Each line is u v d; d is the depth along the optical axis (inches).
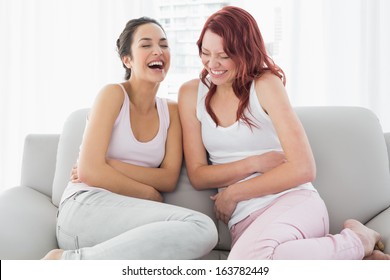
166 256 53.9
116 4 110.7
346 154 70.1
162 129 71.1
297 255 53.9
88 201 62.7
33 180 77.1
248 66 65.8
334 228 68.6
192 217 57.2
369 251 58.8
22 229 60.7
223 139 67.2
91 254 54.1
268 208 62.7
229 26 64.1
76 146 74.5
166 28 115.6
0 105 117.4
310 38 108.7
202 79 71.1
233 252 56.5
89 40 114.3
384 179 69.4
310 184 66.6
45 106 117.4
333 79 108.1
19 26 116.9
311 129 72.0
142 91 70.0
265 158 64.8
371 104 107.0
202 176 67.9
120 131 68.4
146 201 62.2
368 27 105.9
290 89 108.0
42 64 116.2
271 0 110.0
